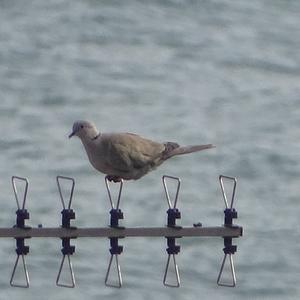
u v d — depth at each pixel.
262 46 37.44
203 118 30.95
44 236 8.35
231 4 41.25
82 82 33.34
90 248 21.83
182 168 27.23
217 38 38.12
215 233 8.52
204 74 34.72
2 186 25.77
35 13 39.41
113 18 38.91
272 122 30.61
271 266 21.80
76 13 39.12
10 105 31.50
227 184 26.56
